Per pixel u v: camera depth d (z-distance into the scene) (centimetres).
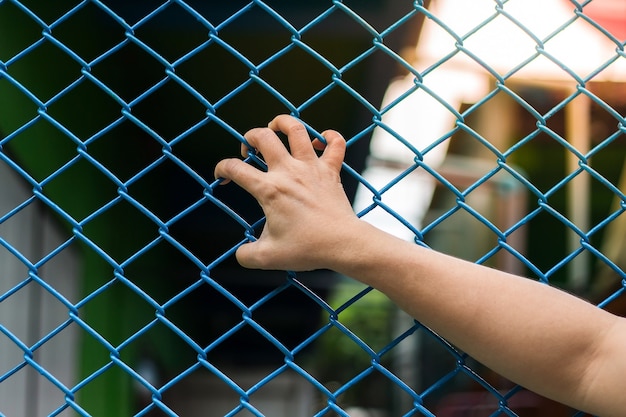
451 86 620
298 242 143
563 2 443
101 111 481
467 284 139
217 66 530
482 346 140
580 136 657
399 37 472
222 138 650
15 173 332
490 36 472
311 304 1002
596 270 698
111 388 518
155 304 159
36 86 350
